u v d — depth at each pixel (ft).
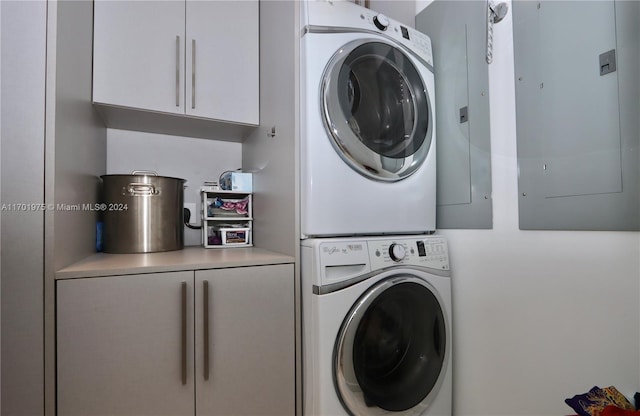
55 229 2.69
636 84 2.71
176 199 4.40
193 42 4.46
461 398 4.31
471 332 4.19
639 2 2.70
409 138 4.23
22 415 2.57
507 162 3.76
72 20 3.13
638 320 2.71
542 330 3.41
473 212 4.17
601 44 2.93
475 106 4.15
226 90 4.66
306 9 3.69
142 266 3.03
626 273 2.79
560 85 3.24
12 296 2.57
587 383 3.04
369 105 3.94
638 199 2.69
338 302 3.44
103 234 4.07
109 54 3.97
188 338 3.18
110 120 4.57
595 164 2.97
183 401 3.14
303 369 3.68
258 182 4.90
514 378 3.67
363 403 3.47
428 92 4.51
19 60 2.58
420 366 3.97
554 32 3.30
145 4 4.20
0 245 2.54
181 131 5.15
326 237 3.75
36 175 2.62
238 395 3.39
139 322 2.99
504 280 3.80
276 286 3.60
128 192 4.01
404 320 3.99
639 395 2.63
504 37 3.80
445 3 4.62
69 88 3.03
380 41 4.08
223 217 4.86
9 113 2.55
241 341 3.42
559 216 3.24
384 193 4.01
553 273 3.33
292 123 3.81
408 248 3.96
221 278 3.35
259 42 4.94
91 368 2.79
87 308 2.80
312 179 3.57
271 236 4.37
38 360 2.63
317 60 3.66
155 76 4.21
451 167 4.51
